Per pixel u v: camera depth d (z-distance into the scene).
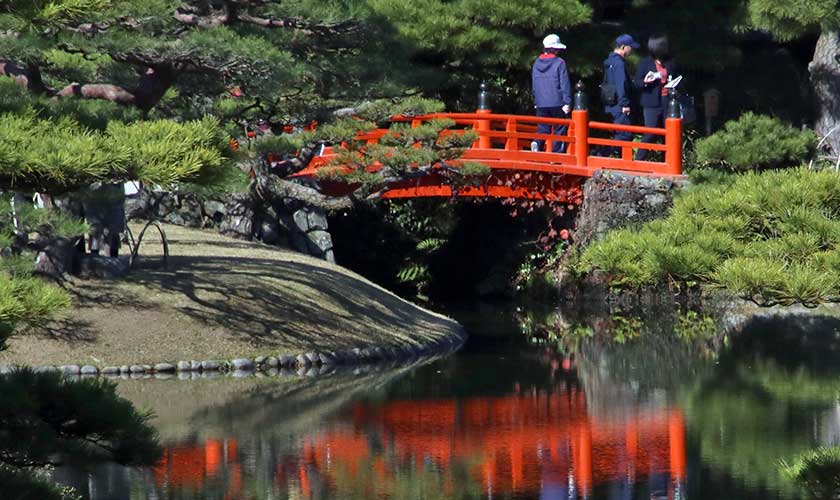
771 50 74.62
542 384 40.44
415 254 67.44
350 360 44.06
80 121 21.55
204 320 43.81
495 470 29.52
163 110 44.12
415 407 36.88
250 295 45.97
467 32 61.66
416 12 60.94
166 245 47.53
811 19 55.41
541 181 56.97
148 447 19.23
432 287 66.44
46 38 33.41
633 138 67.06
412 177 47.53
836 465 19.42
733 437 32.41
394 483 28.45
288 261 52.16
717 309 58.00
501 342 49.44
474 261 67.31
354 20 40.75
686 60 66.00
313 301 47.19
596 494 27.28
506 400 37.97
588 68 65.56
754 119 57.84
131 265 46.94
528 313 57.75
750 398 37.47
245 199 57.84
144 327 42.81
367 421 35.06
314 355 43.47
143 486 28.16
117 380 40.16
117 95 34.41
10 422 18.42
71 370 40.34
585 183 57.22
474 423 34.69
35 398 18.44
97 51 34.75
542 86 56.84
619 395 38.41
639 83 57.91
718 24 65.88
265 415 35.66
